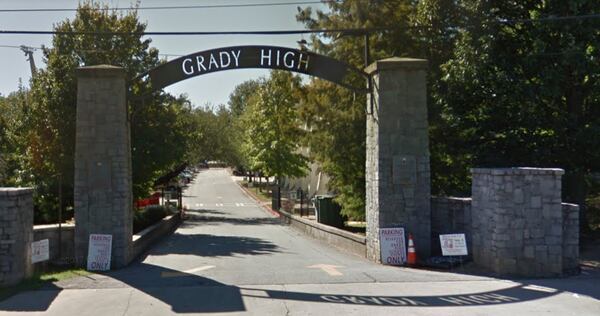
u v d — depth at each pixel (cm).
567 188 1777
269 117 4516
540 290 1065
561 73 1562
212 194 6456
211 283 1149
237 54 1513
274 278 1197
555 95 1566
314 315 888
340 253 1720
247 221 3603
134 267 1412
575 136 1560
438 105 1845
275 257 1603
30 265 1216
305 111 2309
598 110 1672
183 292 1064
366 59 1558
